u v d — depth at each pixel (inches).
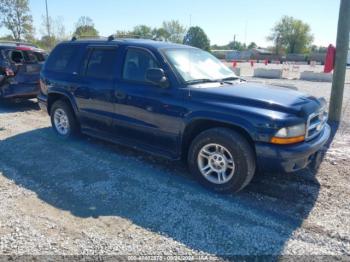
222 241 120.3
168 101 166.9
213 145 155.0
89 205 145.5
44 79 244.1
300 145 142.1
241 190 159.9
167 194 155.7
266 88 174.7
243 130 148.8
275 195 155.7
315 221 133.9
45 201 149.1
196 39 2810.0
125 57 192.1
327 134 167.9
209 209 142.3
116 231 126.1
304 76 789.2
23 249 114.7
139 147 189.2
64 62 231.9
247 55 2785.4
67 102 233.9
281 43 3373.5
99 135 213.2
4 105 373.7
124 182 168.1
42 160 197.8
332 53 279.6
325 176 176.9
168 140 172.9
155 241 120.0
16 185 164.9
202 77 179.2
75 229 127.3
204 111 154.3
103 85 198.4
